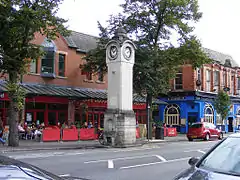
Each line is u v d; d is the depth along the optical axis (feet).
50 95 85.51
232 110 151.43
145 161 45.52
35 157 48.21
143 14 86.89
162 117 138.10
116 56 76.43
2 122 80.12
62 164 40.98
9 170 11.51
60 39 97.09
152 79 86.02
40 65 91.35
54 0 63.82
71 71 99.71
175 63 92.94
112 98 76.69
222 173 15.21
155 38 90.07
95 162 43.34
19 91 64.03
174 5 85.40
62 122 95.04
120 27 79.56
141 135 95.04
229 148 17.97
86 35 114.73
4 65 61.87
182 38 90.63
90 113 102.01
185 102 132.46
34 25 60.39
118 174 34.45
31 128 81.46
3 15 58.03
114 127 74.33
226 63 151.84
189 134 96.43
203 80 135.74
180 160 47.16
